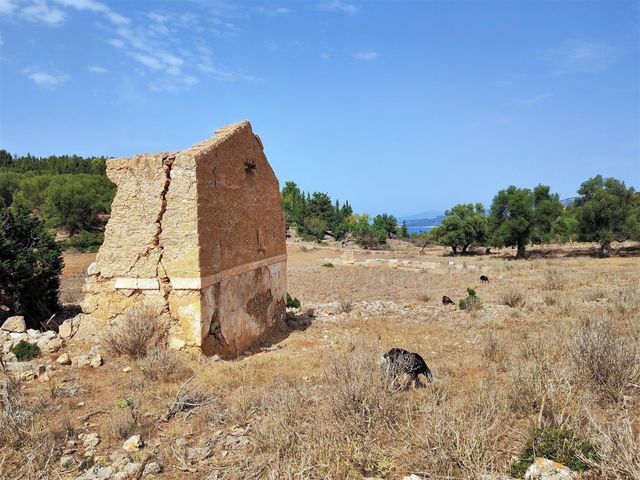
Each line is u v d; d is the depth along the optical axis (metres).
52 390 7.18
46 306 13.84
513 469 4.43
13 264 12.67
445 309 16.44
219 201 10.35
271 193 13.75
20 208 14.11
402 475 4.57
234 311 10.90
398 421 5.78
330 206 89.00
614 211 40.69
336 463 4.70
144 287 9.70
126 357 8.97
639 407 5.77
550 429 4.92
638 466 3.85
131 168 9.90
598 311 13.55
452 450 4.54
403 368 7.17
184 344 9.39
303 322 14.70
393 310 16.55
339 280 29.77
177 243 9.50
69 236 53.16
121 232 9.92
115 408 6.77
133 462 5.11
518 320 13.59
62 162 89.31
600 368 6.49
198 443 5.66
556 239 56.97
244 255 11.59
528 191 47.00
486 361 8.89
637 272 25.38
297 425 5.70
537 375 6.28
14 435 5.51
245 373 8.26
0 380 7.74
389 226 89.62
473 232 55.25
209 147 10.01
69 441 5.68
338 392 6.04
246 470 4.77
